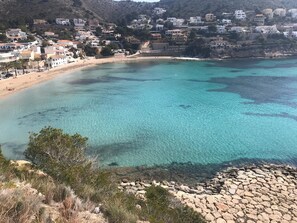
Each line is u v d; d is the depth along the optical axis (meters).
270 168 39.59
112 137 52.28
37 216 7.71
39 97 86.12
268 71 129.75
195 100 81.31
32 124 61.09
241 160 42.88
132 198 17.31
